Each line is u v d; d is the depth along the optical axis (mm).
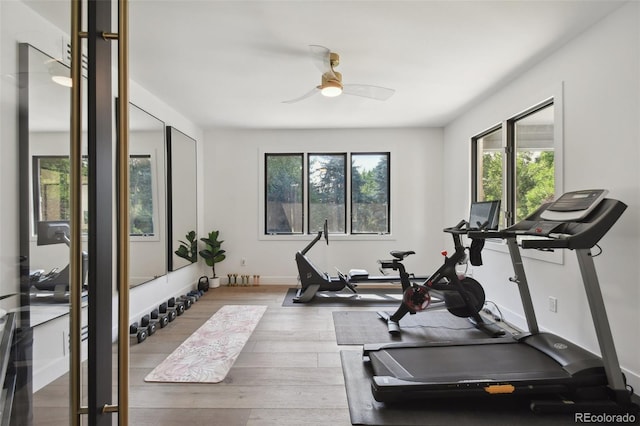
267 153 5367
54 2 1892
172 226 4148
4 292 1832
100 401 1216
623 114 2131
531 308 2477
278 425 1798
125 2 1120
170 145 4078
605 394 1894
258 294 4695
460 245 3291
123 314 1157
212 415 1884
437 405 1958
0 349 1749
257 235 5340
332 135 5316
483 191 4168
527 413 1881
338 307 4051
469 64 2979
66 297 1678
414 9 2172
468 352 2281
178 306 3732
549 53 2775
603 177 2283
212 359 2586
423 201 5285
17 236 1872
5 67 1835
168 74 3150
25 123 1901
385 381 1923
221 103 4008
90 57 1160
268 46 2633
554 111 2736
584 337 2428
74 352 1206
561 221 2102
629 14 2082
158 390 2145
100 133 1190
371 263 5309
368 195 5375
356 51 2729
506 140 3488
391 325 3264
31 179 1873
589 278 1893
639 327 2027
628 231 2092
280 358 2605
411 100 3951
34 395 1747
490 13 2217
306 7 2143
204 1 2068
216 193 5324
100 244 1201
